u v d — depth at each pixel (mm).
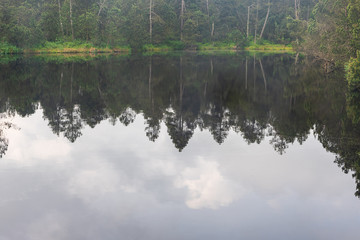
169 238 6285
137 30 78062
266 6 107938
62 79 30156
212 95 23703
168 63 47438
